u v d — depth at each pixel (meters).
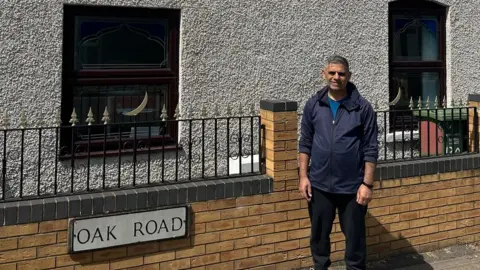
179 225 3.88
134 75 4.74
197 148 4.87
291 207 4.27
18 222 3.40
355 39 5.63
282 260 4.25
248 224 4.12
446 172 4.96
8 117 4.14
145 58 4.81
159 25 4.86
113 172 4.54
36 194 4.00
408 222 4.78
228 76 5.00
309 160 4.04
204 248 3.98
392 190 4.69
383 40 5.80
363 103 3.57
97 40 4.60
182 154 4.82
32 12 4.22
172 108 4.87
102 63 4.63
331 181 3.58
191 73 4.84
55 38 4.31
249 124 5.08
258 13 5.12
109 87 4.67
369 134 3.55
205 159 4.90
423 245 4.86
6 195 4.14
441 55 6.32
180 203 3.89
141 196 3.75
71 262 3.55
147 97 4.81
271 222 4.20
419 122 5.46
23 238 3.42
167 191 3.84
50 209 3.48
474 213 5.12
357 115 3.54
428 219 4.87
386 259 4.68
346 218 3.64
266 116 4.30
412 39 6.21
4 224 3.37
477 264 4.67
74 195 3.66
